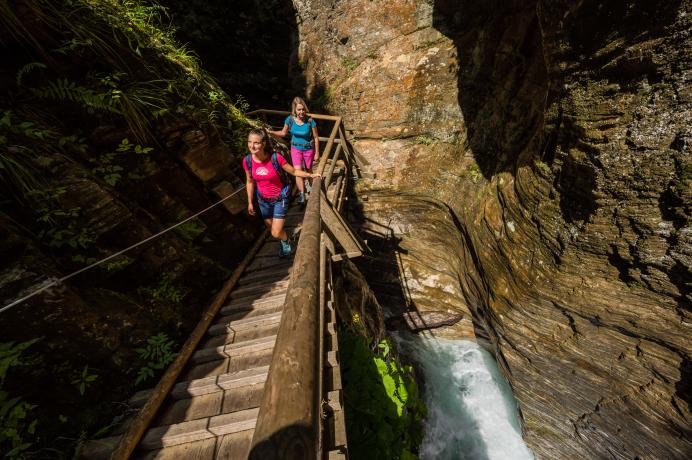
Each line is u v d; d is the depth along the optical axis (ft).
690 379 10.86
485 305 18.98
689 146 8.76
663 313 10.85
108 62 9.55
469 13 20.45
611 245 11.37
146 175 10.05
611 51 9.76
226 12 26.22
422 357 24.53
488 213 18.37
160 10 22.26
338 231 11.73
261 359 8.67
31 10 7.66
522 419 18.63
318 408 2.43
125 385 7.75
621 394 13.26
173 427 6.89
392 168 26.78
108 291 8.24
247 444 6.50
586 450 15.81
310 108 30.94
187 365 8.70
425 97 24.03
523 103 17.34
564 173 12.42
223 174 13.29
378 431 8.83
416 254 27.20
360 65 26.43
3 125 6.92
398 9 23.61
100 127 8.91
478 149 21.40
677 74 8.50
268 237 15.72
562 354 14.64
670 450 12.37
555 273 13.62
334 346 7.59
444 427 20.74
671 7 8.01
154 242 9.59
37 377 6.40
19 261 6.44
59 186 7.40
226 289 11.68
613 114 10.19
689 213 9.11
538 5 12.45
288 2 28.86
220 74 27.22
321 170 11.34
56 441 6.29
